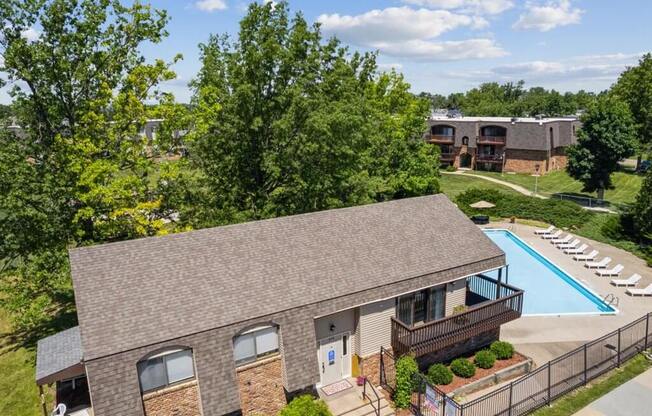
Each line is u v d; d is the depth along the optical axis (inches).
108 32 983.0
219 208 1157.1
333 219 833.5
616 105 2127.2
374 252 783.7
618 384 757.3
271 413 667.4
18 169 877.2
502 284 887.1
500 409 679.1
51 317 1045.8
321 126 1064.8
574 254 1488.7
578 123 3206.2
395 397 713.6
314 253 744.3
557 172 3024.1
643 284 1225.4
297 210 1198.9
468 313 788.6
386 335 763.4
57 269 909.2
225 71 1154.0
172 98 1026.1
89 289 591.2
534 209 1897.1
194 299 610.5
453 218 938.7
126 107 973.2
